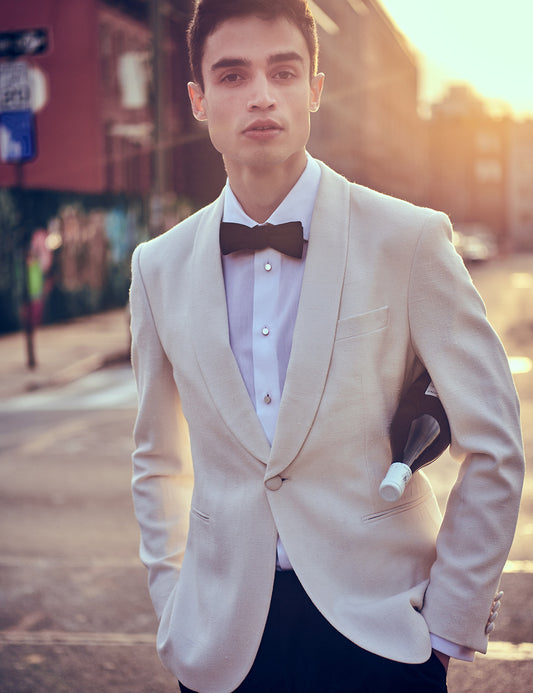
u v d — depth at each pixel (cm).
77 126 2483
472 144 9438
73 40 2461
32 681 368
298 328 175
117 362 1518
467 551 172
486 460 172
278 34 174
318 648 175
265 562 177
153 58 1633
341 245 178
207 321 184
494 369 176
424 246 175
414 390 179
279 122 176
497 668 372
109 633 416
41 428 955
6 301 1850
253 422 178
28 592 471
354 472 174
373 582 175
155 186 1650
